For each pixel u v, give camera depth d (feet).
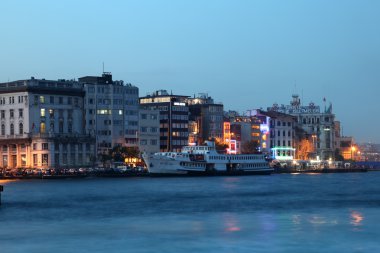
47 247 408.87
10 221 518.37
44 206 629.10
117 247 408.26
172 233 453.58
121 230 467.93
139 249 402.93
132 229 472.03
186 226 484.74
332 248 403.54
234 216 543.39
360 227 476.95
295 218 527.81
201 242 421.18
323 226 481.87
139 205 636.48
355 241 422.82
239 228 473.67
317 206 624.59
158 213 567.59
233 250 399.24
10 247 409.49
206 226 484.33
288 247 406.00
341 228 472.03
